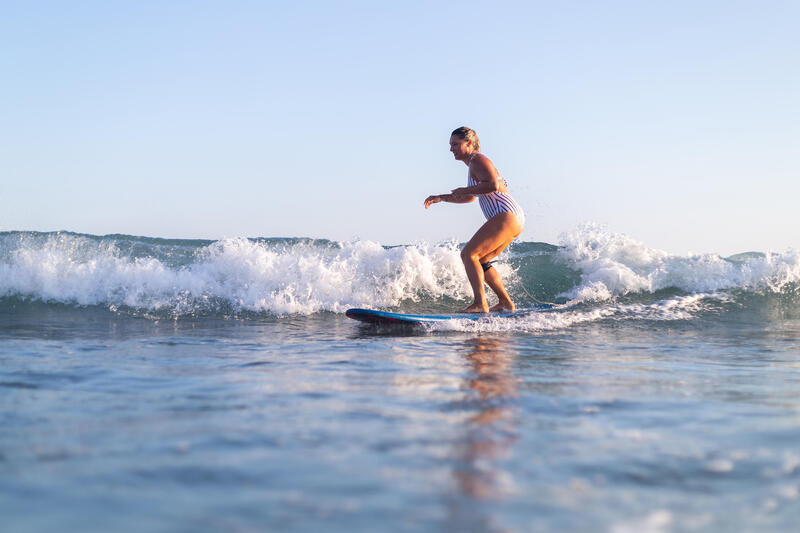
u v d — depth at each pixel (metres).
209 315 6.54
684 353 4.37
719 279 8.02
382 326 5.86
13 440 1.81
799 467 1.62
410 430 1.98
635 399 2.58
